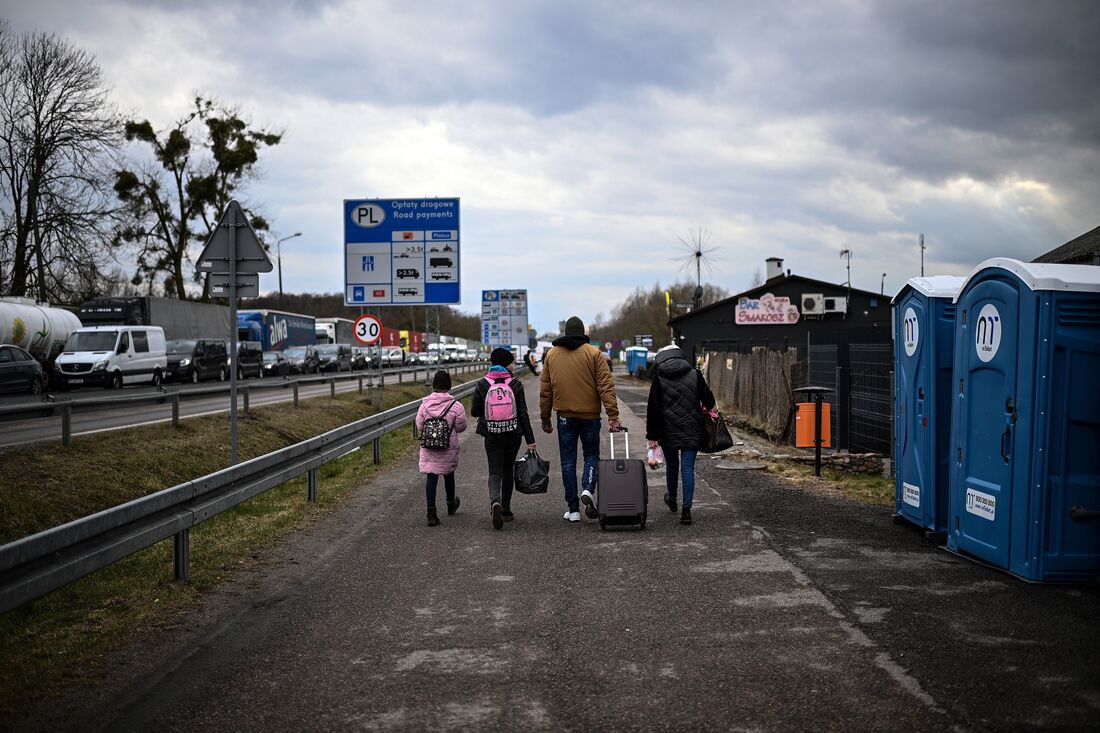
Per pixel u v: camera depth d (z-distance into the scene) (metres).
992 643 4.79
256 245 11.05
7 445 11.62
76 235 36.81
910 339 8.13
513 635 5.18
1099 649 4.66
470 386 27.17
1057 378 5.98
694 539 7.89
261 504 10.36
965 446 6.97
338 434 11.34
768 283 52.25
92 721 4.03
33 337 30.39
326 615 5.73
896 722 3.74
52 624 5.68
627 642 4.98
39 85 36.47
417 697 4.22
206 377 35.88
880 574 6.44
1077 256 19.16
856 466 12.05
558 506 10.08
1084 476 6.00
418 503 10.39
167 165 44.62
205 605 6.05
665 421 8.78
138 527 6.06
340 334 64.62
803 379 16.22
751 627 5.18
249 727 3.91
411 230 27.69
